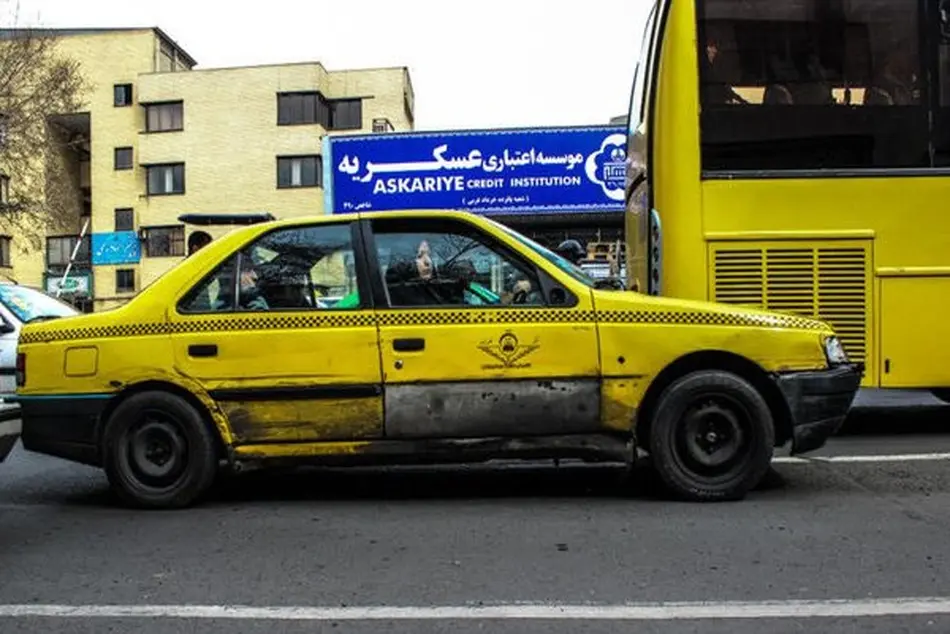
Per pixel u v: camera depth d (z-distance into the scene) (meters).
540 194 19.69
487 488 6.45
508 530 5.28
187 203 44.06
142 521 5.62
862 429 8.76
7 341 9.23
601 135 19.50
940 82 7.80
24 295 10.22
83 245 47.12
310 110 43.41
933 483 6.31
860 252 7.73
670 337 5.65
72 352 5.85
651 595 4.16
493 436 5.71
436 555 4.82
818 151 7.78
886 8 7.85
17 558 4.88
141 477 5.88
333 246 5.87
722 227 7.74
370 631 3.81
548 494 6.20
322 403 5.70
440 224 5.88
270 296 5.84
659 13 8.10
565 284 5.74
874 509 5.60
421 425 5.70
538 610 4.00
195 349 5.75
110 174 45.03
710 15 7.87
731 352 5.67
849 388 5.78
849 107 7.80
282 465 5.78
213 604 4.14
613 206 19.52
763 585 4.27
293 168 43.34
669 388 5.70
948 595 4.12
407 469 7.18
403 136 19.86
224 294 5.86
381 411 5.69
